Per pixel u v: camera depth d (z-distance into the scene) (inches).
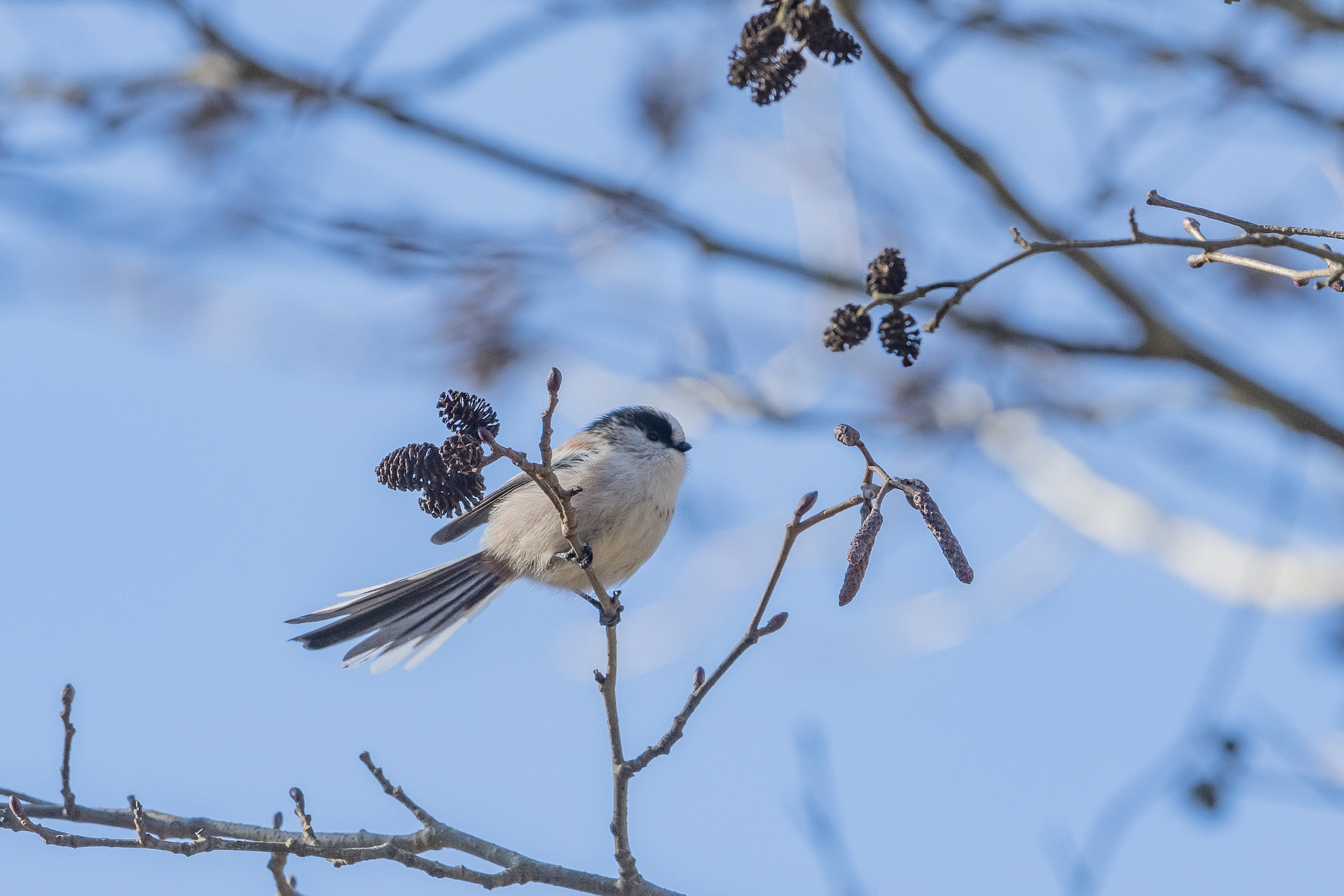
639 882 298.2
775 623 288.2
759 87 263.3
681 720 292.0
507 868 295.6
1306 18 420.2
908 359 246.5
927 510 232.8
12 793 302.4
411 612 364.2
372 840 299.3
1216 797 340.8
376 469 270.1
